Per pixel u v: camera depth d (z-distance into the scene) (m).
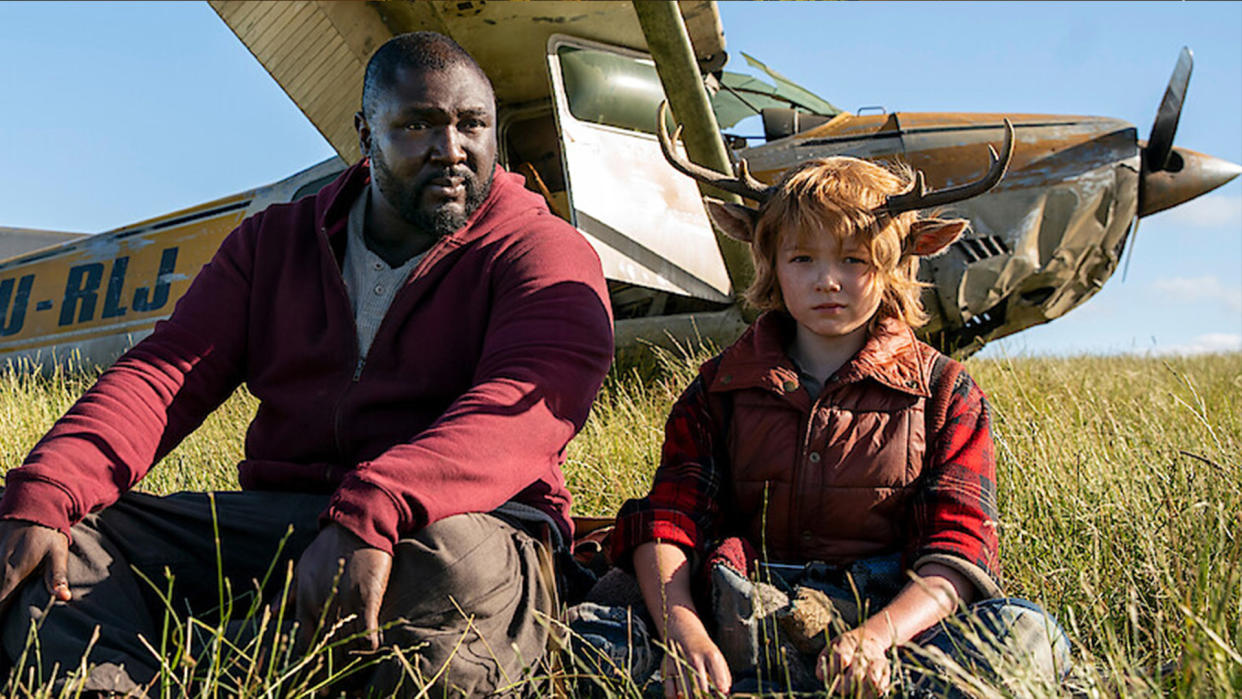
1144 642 2.09
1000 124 6.14
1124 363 8.20
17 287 8.41
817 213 1.99
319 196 2.29
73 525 1.86
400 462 1.71
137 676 1.69
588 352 1.99
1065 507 2.86
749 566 2.00
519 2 5.55
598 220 5.62
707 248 5.98
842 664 1.68
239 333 2.23
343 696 1.70
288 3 5.61
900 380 2.03
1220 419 3.99
